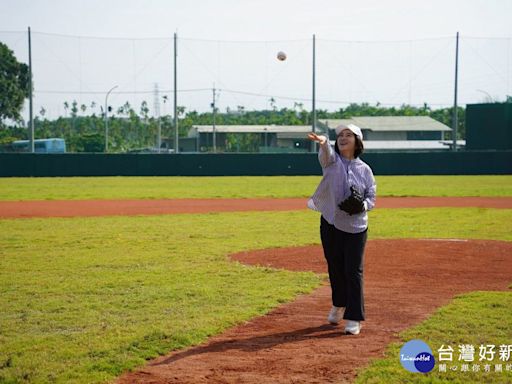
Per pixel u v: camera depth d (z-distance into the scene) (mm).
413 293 8117
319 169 45219
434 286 8562
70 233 14195
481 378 5055
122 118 100062
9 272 9469
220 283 8609
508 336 6090
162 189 30906
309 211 20000
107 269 9695
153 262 10312
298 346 5891
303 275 9156
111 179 40188
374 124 72625
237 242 12664
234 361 5473
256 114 106000
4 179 40219
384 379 4992
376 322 6723
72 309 7258
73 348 5758
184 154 44562
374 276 9258
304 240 12969
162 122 94500
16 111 69000
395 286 8562
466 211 19797
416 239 13102
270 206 22188
